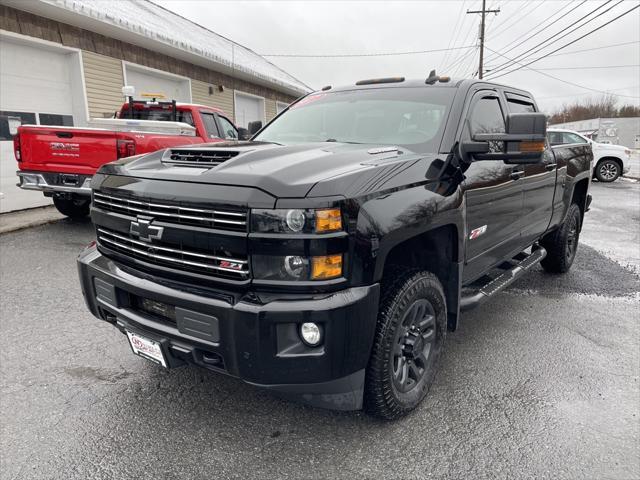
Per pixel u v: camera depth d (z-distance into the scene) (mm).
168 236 2211
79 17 8688
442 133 2934
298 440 2453
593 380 3090
